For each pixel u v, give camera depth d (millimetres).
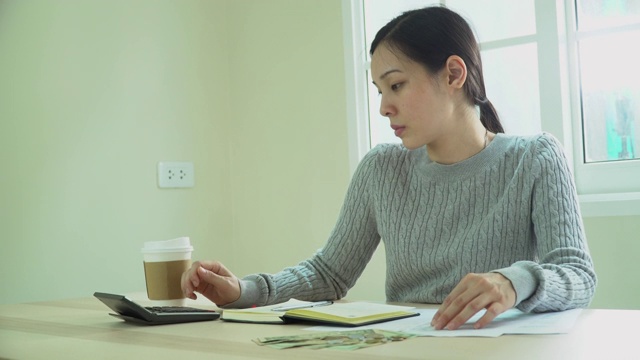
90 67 2566
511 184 1526
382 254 2695
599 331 1021
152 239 2736
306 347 975
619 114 2395
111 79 2631
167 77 2826
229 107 3064
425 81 1519
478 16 2584
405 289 1655
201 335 1127
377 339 1013
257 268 3012
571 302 1265
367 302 1546
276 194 2961
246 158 3041
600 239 2305
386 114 1557
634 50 2361
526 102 2506
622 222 2271
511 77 2527
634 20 2363
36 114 2402
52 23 2457
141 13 2744
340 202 2803
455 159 1608
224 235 3020
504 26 2541
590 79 2428
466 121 1590
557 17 2404
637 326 1053
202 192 2938
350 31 2779
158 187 2770
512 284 1150
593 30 2404
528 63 2494
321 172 2852
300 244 2898
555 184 1489
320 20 2854
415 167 1666
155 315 1270
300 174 2898
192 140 2908
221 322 1284
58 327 1282
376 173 1707
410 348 942
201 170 2938
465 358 867
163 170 2781
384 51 1533
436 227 1588
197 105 2939
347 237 1736
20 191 2352
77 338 1143
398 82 1528
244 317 1279
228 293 1491
